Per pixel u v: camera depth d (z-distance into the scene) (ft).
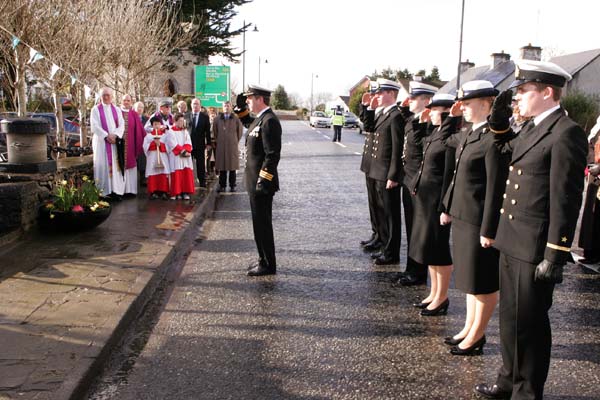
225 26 83.35
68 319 13.78
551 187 9.50
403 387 11.66
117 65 44.73
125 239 22.33
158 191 32.30
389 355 13.17
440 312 15.84
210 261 21.06
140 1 47.19
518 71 10.27
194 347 13.44
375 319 15.42
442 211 14.57
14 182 22.53
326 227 27.30
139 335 14.14
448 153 14.44
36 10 27.76
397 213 20.62
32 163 23.58
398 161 19.43
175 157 31.99
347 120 149.59
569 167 9.33
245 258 21.54
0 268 17.99
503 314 10.84
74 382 10.65
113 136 30.25
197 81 59.62
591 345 14.01
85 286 16.35
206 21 80.38
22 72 28.32
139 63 46.39
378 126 20.75
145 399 10.98
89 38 35.81
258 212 19.01
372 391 11.46
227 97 59.98
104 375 11.96
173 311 15.84
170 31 57.47
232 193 38.47
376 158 20.70
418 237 15.76
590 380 12.13
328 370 12.35
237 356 12.97
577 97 91.81
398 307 16.39
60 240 21.75
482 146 12.41
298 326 14.84
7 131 23.30
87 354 11.87
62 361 11.51
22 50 27.78
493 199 11.56
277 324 14.96
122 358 12.81
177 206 30.27
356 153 72.23
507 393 11.13
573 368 12.71
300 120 224.53
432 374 12.26
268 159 18.31
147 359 12.76
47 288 16.10
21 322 13.53
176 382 11.69
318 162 60.13
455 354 13.26
